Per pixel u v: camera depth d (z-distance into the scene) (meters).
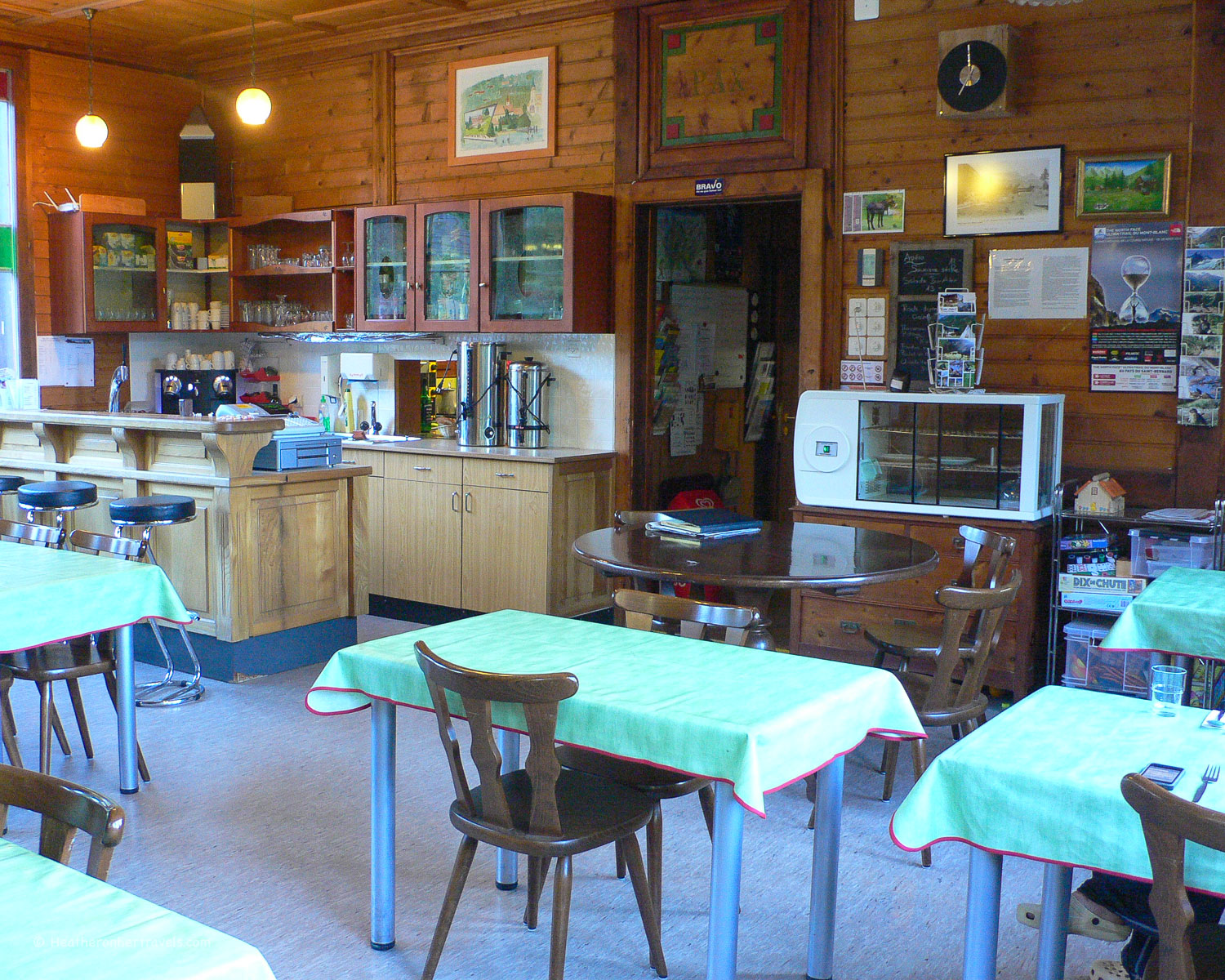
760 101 5.69
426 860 3.40
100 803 1.68
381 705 2.79
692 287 6.78
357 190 7.21
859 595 5.00
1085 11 4.89
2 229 7.10
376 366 6.91
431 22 6.69
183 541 5.25
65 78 7.24
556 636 2.95
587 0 6.12
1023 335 5.12
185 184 7.50
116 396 5.72
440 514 6.31
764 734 2.18
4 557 3.92
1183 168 4.73
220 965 1.39
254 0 6.37
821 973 2.72
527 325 6.15
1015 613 4.67
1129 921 2.09
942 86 5.04
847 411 5.00
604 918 3.07
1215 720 2.28
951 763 2.06
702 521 4.19
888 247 5.41
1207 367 4.69
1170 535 4.48
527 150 6.48
